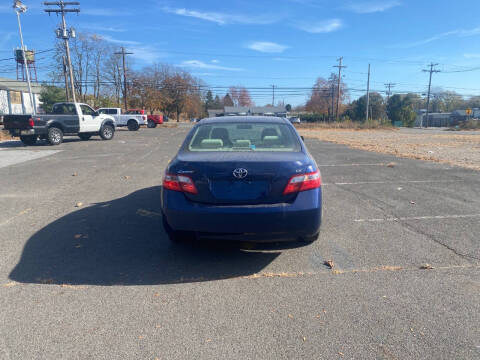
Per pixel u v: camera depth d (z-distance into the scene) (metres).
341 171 9.49
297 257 3.98
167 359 2.37
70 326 2.73
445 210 5.71
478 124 55.88
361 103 91.25
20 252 4.13
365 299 3.10
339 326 2.71
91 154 13.55
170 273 3.62
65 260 3.92
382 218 5.33
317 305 3.01
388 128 53.66
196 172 3.52
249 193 3.48
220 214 3.42
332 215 5.50
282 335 2.61
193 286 3.35
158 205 6.16
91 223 5.19
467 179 8.30
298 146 4.14
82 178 8.63
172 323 2.77
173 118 103.31
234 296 3.17
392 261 3.85
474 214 5.49
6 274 3.59
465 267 3.70
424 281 3.41
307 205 3.51
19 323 2.77
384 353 2.41
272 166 3.47
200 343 2.53
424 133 38.78
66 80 41.44
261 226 3.45
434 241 4.40
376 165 10.60
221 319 2.82
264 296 3.16
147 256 4.03
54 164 10.91
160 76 88.12
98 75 61.62
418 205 6.03
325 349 2.46
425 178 8.45
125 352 2.44
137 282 3.43
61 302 3.07
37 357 2.39
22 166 10.48
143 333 2.64
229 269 3.71
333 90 86.56
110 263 3.85
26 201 6.45
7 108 45.81
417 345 2.49
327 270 3.67
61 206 6.10
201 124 4.76
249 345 2.50
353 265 3.77
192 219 3.49
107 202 6.36
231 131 4.46
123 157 12.65
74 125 18.31
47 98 46.84
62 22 35.03
